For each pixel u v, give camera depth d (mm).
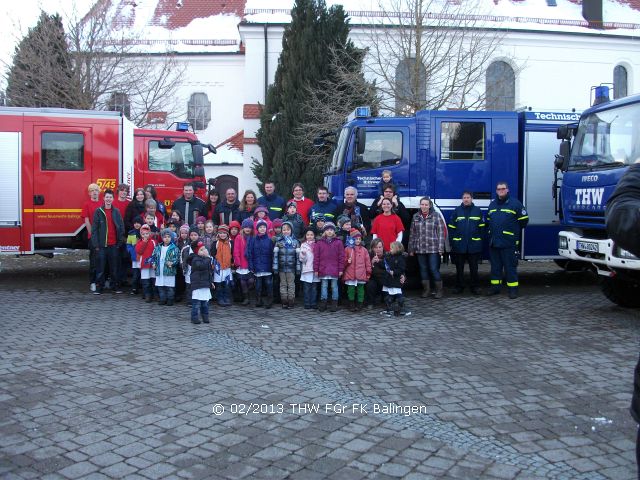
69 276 12516
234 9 32500
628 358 6293
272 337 7191
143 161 13234
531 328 7723
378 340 7082
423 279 9945
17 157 10711
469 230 10023
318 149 19922
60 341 6906
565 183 9172
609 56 26750
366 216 9891
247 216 9898
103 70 23219
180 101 29859
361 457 3914
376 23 21516
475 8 21594
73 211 11086
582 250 8539
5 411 4699
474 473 3689
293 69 20594
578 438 4250
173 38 30812
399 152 10195
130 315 8453
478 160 10289
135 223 10070
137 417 4590
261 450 4020
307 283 8984
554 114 10727
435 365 6055
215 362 6094
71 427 4391
